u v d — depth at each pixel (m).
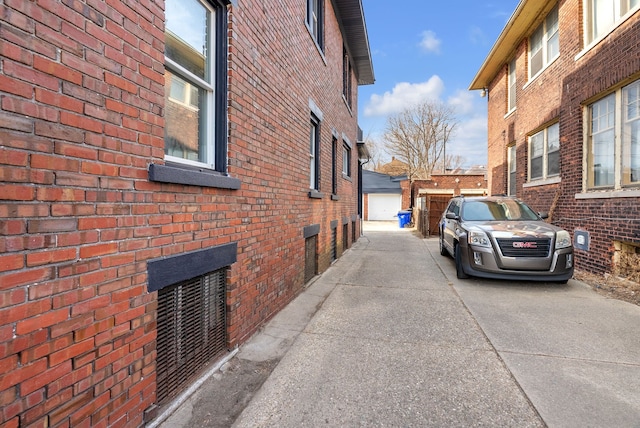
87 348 1.86
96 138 1.89
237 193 3.52
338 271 7.62
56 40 1.67
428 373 3.12
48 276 1.65
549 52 9.33
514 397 2.73
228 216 3.33
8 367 1.49
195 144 3.13
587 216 7.02
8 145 1.47
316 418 2.48
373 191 29.39
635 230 5.70
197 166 3.04
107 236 1.96
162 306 2.53
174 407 2.54
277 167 4.64
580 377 3.03
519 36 10.92
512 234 6.06
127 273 2.11
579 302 5.21
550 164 9.10
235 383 2.94
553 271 5.88
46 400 1.64
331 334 4.02
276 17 4.58
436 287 6.21
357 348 3.65
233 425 2.40
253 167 3.89
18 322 1.52
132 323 2.16
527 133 10.30
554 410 2.56
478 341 3.81
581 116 7.29
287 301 5.07
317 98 6.91
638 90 5.87
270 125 4.39
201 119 3.22
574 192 7.50
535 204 9.64
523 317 4.58
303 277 5.92
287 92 5.01
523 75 10.66
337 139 9.16
